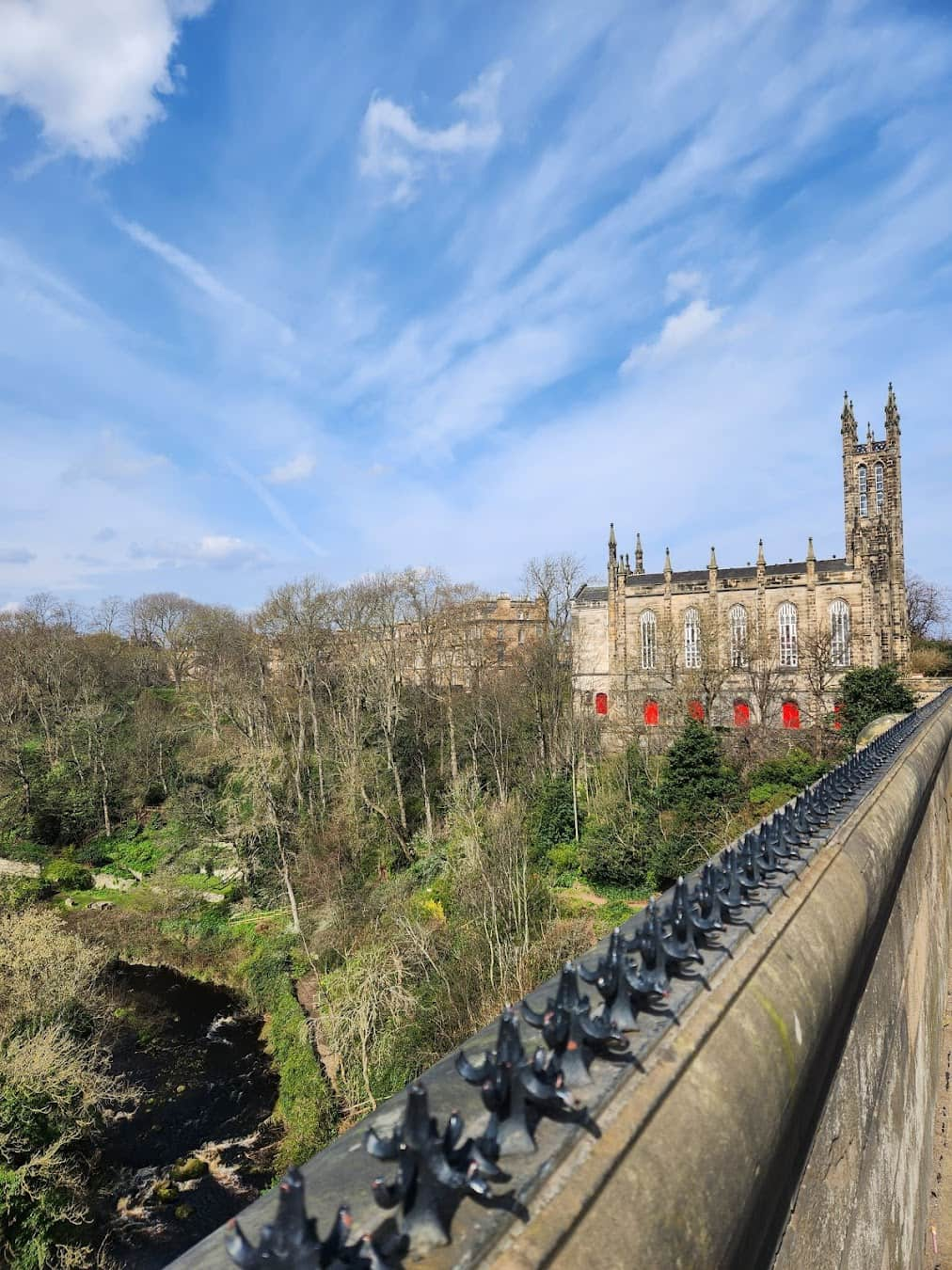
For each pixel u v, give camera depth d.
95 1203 27.78
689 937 4.03
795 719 73.19
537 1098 2.52
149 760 71.31
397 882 47.72
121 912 54.06
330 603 72.56
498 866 37.22
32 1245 23.53
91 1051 30.77
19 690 79.31
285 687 70.69
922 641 101.06
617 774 51.62
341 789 57.69
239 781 58.88
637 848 44.53
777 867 5.99
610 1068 3.04
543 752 60.41
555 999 3.10
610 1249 2.28
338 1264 1.79
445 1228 2.11
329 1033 32.09
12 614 92.81
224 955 48.47
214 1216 27.17
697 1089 3.20
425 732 65.44
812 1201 5.17
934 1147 15.85
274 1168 29.52
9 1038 28.03
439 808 59.62
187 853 58.44
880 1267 7.80
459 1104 2.74
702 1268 2.80
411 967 33.53
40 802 65.69
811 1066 4.68
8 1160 24.39
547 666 65.38
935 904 18.12
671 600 87.12
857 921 6.02
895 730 18.59
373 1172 2.39
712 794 46.44
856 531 78.25
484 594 82.50
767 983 4.25
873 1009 8.08
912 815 11.41
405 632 72.88
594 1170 2.51
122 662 93.88
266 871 53.91
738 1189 3.22
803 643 76.31
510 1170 2.38
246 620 94.56
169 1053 38.56
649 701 74.00
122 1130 32.47
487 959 31.12
